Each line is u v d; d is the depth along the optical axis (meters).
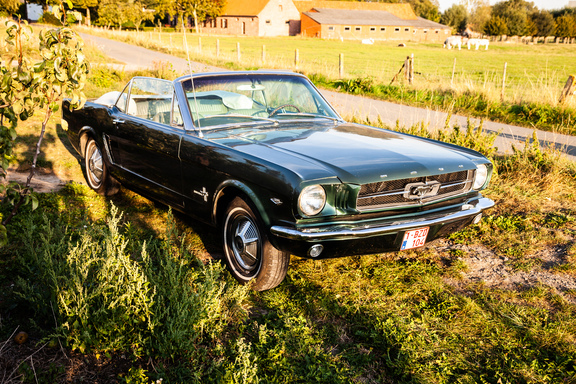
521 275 4.05
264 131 4.12
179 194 4.23
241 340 2.72
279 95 4.70
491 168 4.00
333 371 2.78
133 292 2.92
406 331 3.14
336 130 4.28
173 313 2.91
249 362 2.59
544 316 3.39
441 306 3.48
